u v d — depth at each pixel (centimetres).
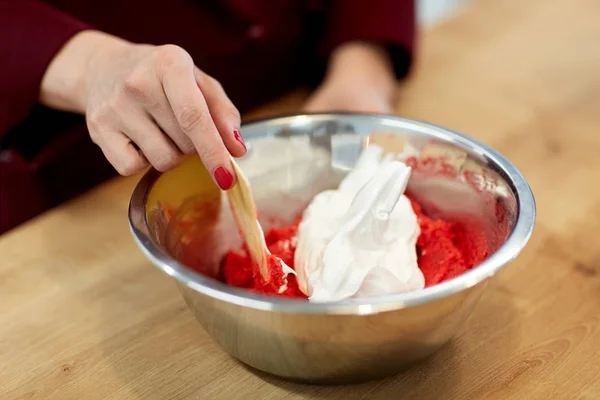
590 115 91
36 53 69
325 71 103
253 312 44
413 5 97
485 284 48
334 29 96
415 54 96
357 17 94
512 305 60
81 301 63
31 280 66
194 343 57
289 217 70
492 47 112
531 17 122
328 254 55
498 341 56
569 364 53
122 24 88
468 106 94
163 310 61
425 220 65
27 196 86
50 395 53
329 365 48
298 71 107
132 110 56
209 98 58
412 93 98
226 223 66
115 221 74
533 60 107
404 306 41
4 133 75
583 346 55
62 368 55
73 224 74
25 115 74
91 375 55
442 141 62
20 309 62
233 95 98
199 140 53
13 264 68
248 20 95
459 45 113
